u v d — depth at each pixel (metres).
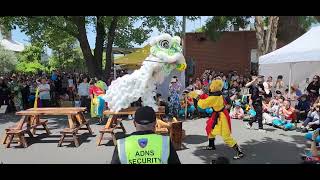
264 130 12.38
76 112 10.32
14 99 17.94
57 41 27.61
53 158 8.67
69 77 23.52
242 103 15.37
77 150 9.51
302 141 10.67
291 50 12.80
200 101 8.84
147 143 3.27
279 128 12.95
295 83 19.06
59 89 20.50
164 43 10.21
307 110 14.21
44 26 21.53
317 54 11.74
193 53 25.58
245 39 25.19
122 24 25.36
